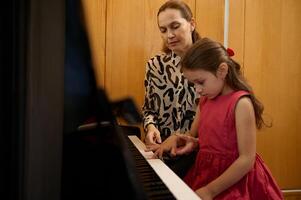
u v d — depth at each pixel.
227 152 0.98
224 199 0.89
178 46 1.39
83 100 0.35
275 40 2.08
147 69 1.52
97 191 0.49
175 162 1.16
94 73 0.35
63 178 0.41
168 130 1.46
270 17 2.06
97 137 0.46
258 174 0.98
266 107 2.10
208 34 1.98
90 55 0.34
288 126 2.13
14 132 0.29
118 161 0.59
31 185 0.30
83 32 0.33
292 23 2.10
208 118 1.05
